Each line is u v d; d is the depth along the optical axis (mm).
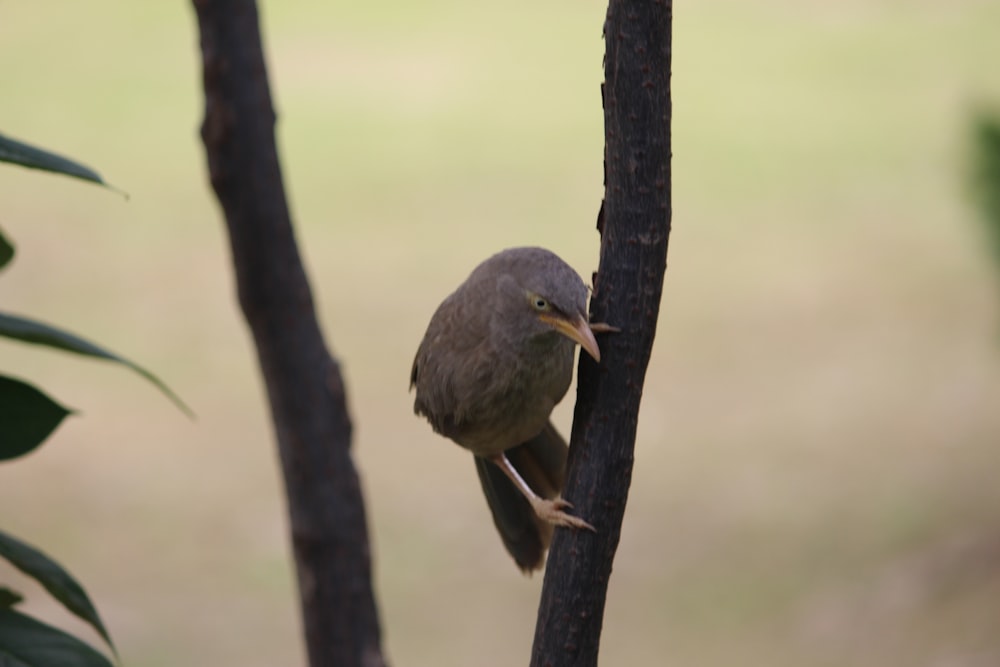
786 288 18078
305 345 4840
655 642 11211
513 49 28141
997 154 9750
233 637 11336
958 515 12461
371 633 5066
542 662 3689
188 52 28375
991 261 10086
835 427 14562
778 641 11031
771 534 12664
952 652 10500
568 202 20812
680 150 22891
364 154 23203
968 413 14578
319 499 4953
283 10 30984
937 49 26578
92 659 3164
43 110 25391
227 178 4621
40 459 14508
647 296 3633
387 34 29297
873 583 11664
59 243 20031
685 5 31266
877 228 19609
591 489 3666
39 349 17062
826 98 24656
